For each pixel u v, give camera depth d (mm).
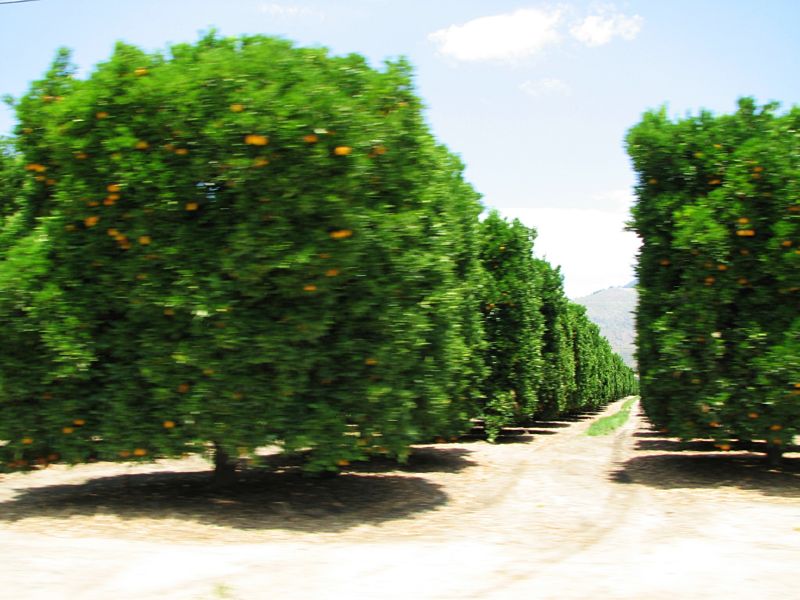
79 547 5969
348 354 7465
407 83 8062
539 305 18391
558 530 7418
